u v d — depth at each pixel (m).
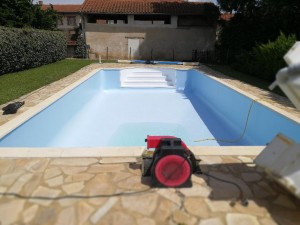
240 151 4.73
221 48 23.20
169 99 12.70
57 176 3.82
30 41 14.78
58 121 7.79
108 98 12.64
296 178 2.94
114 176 3.86
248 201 3.41
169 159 3.54
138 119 9.59
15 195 3.39
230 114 9.19
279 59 11.32
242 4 20.16
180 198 3.42
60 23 42.19
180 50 24.80
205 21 25.17
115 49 24.72
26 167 4.03
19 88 9.25
